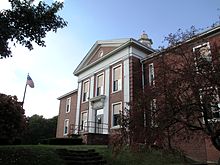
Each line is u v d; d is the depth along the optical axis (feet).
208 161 49.55
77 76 105.40
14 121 37.83
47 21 34.06
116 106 77.87
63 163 40.57
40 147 46.47
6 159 37.29
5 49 32.96
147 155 45.19
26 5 33.17
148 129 27.17
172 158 44.57
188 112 27.04
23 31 33.12
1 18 31.68
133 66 74.84
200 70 27.43
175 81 27.84
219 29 53.26
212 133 27.48
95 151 48.83
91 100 88.79
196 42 32.07
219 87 26.14
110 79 83.76
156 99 28.40
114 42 85.56
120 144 29.50
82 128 92.27
